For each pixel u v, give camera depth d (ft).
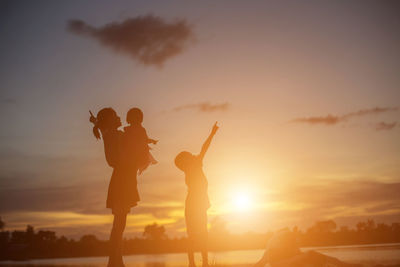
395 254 22.06
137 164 16.29
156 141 17.03
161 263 27.99
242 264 19.97
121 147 16.16
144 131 16.90
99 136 16.88
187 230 15.57
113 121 16.72
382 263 15.01
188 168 16.08
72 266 31.71
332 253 26.73
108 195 15.90
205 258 15.23
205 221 15.55
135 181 16.11
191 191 15.85
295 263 12.77
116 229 15.40
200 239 15.42
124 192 15.65
